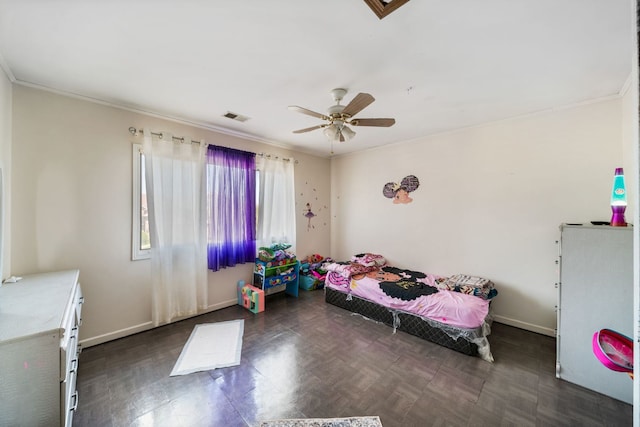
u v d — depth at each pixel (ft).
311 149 15.05
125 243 8.89
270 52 5.83
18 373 3.54
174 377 6.79
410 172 13.06
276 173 13.73
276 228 13.70
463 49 5.69
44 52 5.80
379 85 7.38
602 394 6.17
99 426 5.23
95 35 5.22
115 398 6.00
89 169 8.16
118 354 7.81
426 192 12.46
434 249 12.23
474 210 10.91
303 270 14.76
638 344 3.09
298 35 5.23
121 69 6.56
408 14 4.59
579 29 4.99
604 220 8.20
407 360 7.63
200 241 10.64
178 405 5.82
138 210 9.15
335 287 12.03
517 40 5.36
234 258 11.72
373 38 5.32
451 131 11.51
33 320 4.04
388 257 14.12
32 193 7.23
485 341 7.79
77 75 6.84
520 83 7.25
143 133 9.18
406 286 10.17
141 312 9.29
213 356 7.76
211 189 11.05
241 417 5.51
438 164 12.00
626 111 7.48
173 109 9.16
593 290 6.35
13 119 6.95
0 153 5.99
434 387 6.45
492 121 10.30
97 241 8.34
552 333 9.09
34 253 7.25
